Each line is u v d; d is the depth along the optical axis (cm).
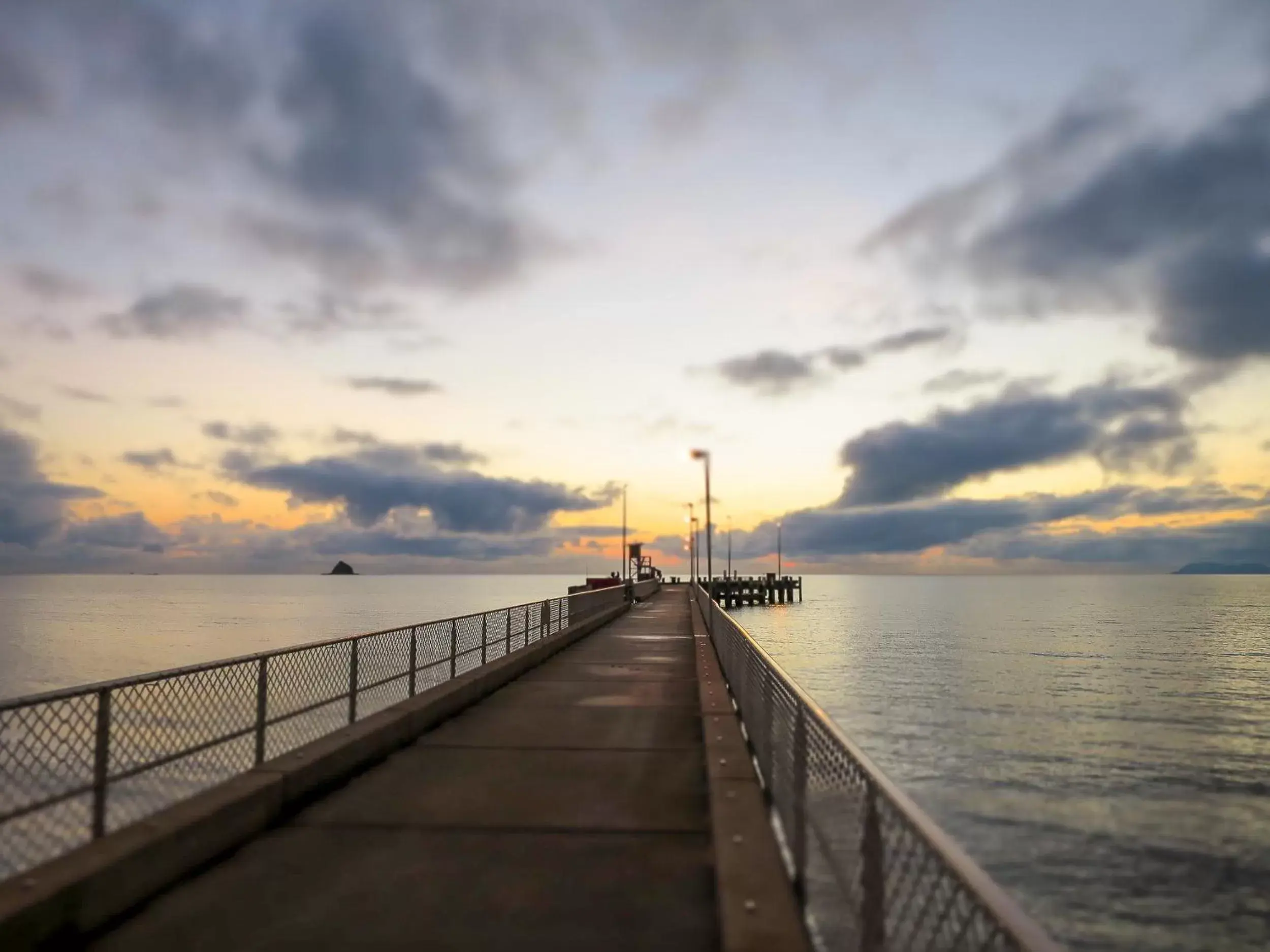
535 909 504
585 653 2108
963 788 2956
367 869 570
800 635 9244
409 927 477
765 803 677
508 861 589
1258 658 7350
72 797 505
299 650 809
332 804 732
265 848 612
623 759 912
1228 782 3044
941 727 4016
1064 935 1880
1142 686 5438
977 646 8106
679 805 731
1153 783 3030
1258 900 2036
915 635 9419
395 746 949
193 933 467
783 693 604
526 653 1708
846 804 389
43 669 6000
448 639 1341
